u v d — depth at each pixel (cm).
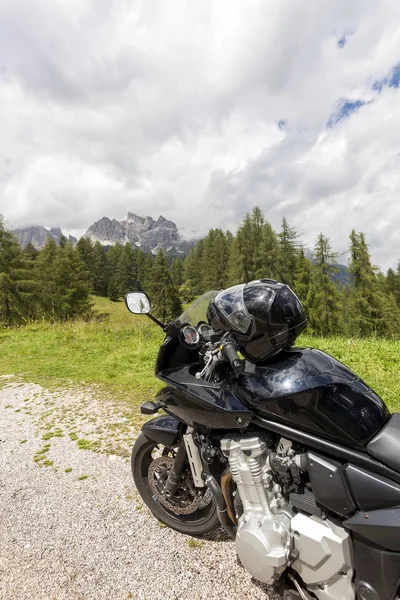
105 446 423
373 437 174
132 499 319
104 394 611
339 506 170
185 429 255
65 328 1364
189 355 256
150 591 225
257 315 197
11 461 398
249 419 197
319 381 186
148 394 601
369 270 3806
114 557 253
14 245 3644
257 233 5738
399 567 158
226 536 269
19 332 1316
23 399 608
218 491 220
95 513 302
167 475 275
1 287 3406
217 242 8294
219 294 224
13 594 226
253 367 210
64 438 450
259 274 4984
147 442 280
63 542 270
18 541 273
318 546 171
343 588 173
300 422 184
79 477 359
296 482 187
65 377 723
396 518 155
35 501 322
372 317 3734
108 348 988
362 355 721
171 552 255
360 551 167
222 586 226
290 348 224
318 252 4144
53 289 5194
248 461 198
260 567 182
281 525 183
